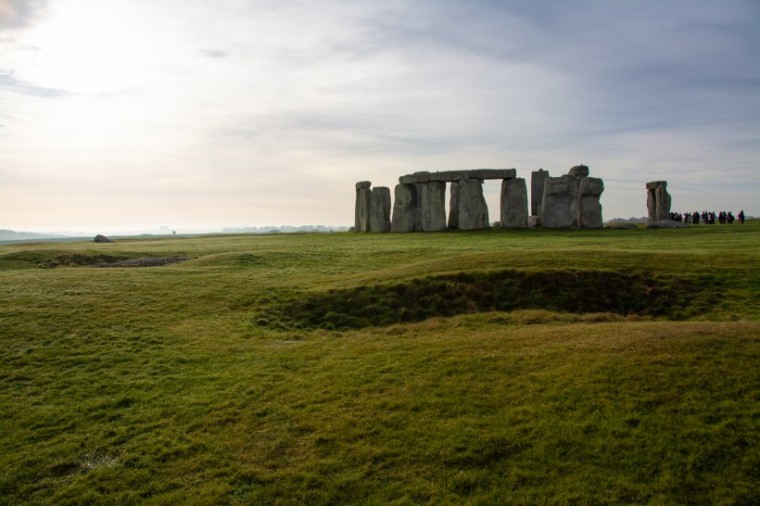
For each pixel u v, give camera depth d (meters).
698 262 26.91
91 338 19.72
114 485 11.09
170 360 17.83
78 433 13.27
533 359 15.52
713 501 9.32
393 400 13.78
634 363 14.17
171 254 43.84
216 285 27.66
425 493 10.17
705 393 12.35
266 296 25.58
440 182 58.03
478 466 10.88
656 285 24.41
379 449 11.62
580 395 12.93
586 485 9.98
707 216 63.88
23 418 13.98
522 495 9.91
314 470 11.12
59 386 15.90
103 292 25.83
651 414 11.84
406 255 37.12
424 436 11.96
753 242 35.62
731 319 20.45
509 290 25.16
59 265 39.59
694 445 10.69
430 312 24.05
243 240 57.94
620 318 21.98
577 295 24.42
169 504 10.37
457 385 14.28
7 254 41.22
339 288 26.08
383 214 63.22
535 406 12.69
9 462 12.07
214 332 20.72
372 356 17.48
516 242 41.88
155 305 23.95
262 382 15.77
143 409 14.35
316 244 47.41
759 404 11.68
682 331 16.36
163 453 12.11
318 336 21.34
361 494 10.32
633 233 47.66
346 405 13.84
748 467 9.97
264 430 12.91
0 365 17.27
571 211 55.56
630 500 9.55
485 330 20.83
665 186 59.75
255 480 10.99
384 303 24.75
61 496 10.86
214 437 12.70
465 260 29.45
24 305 23.22
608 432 11.38
